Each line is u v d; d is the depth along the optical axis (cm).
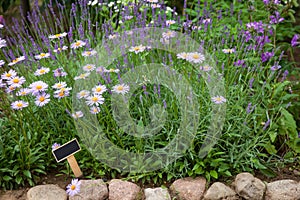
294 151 176
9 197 153
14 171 154
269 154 175
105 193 151
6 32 270
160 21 187
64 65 171
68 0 264
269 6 196
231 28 205
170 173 159
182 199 151
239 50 191
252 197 150
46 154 164
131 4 192
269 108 182
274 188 155
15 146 156
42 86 148
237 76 184
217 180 159
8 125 164
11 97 169
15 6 293
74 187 144
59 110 168
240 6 224
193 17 253
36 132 161
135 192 152
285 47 236
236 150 159
